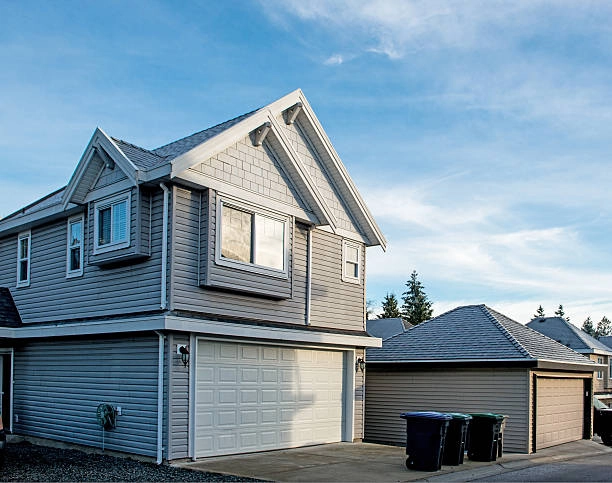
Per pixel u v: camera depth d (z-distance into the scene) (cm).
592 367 2039
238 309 1401
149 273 1304
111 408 1321
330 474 1167
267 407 1454
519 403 1686
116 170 1374
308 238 1636
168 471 1136
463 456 1362
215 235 1334
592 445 1886
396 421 1905
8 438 1580
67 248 1546
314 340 1565
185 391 1249
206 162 1338
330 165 1747
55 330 1459
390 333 4356
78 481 1027
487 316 2002
